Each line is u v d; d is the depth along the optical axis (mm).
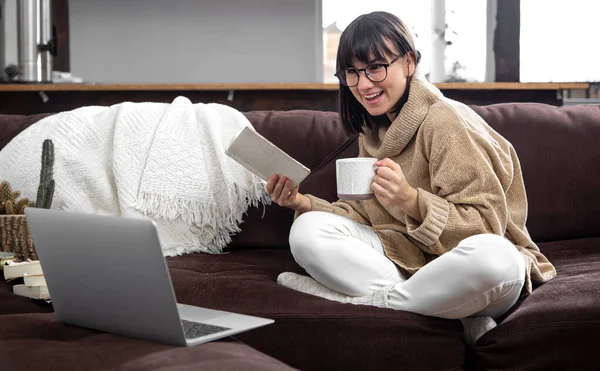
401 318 1469
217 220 2100
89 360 1062
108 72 4840
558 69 3994
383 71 1712
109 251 1141
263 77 4902
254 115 2299
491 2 4016
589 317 1424
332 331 1473
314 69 4891
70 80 3746
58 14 4691
